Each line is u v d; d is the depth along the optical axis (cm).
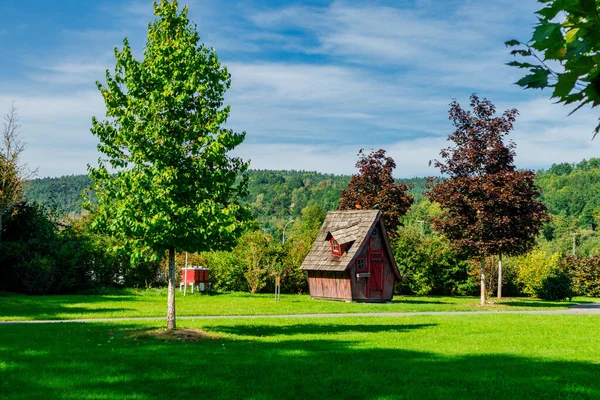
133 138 1587
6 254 3494
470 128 3444
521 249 3403
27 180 3719
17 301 2883
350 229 3938
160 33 1720
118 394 924
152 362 1214
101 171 1630
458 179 3334
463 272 5106
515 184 3234
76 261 3859
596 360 1340
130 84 1638
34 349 1360
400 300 4091
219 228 1587
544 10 282
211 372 1116
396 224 4462
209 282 4500
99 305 2789
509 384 1050
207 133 1673
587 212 16700
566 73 283
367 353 1388
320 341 1619
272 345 1523
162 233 1568
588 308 3416
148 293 4047
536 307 3356
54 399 884
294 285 4847
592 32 279
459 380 1080
